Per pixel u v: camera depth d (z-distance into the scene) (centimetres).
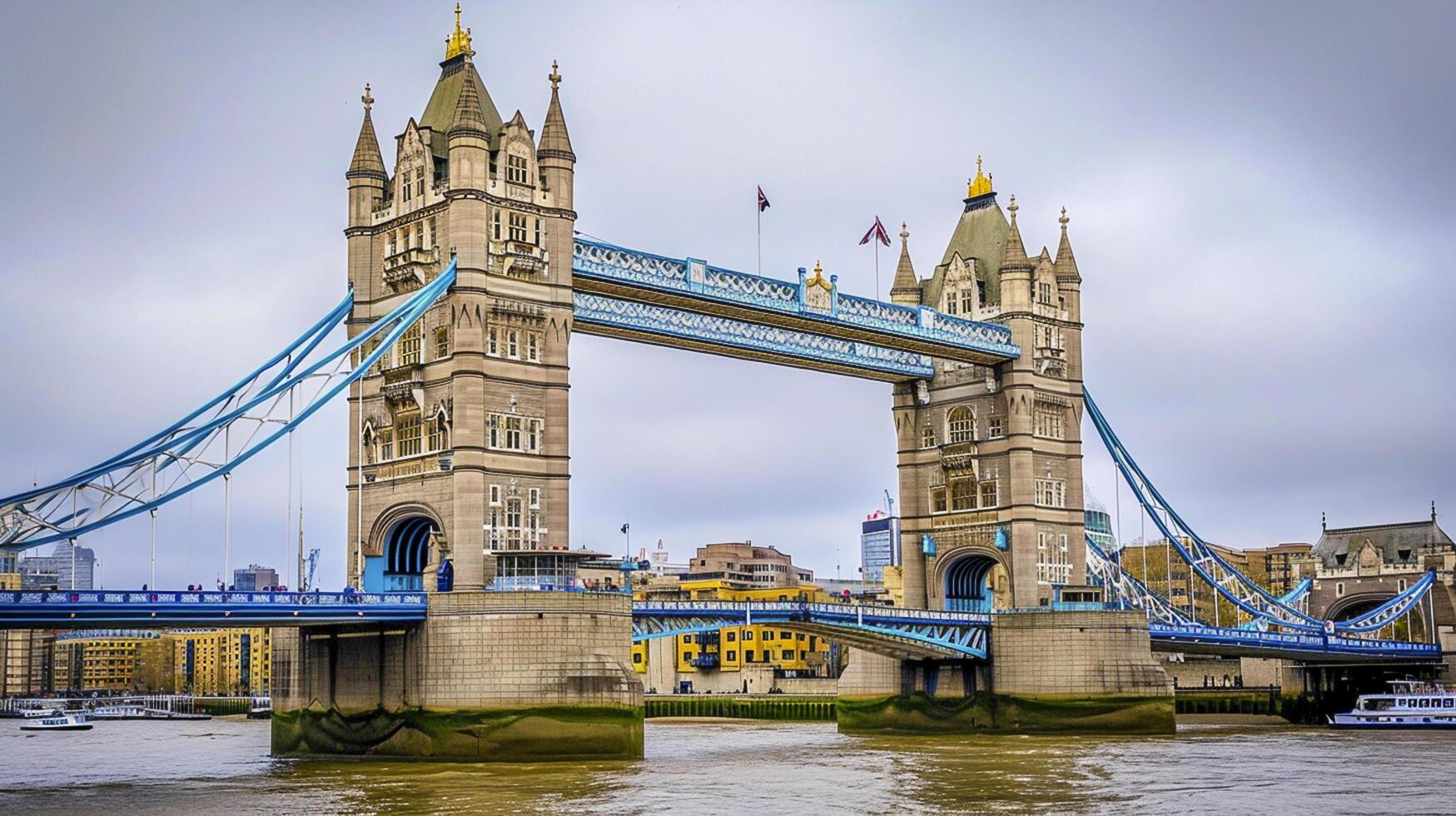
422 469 10725
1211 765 10200
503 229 10819
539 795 8319
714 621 12081
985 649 13950
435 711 10044
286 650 11262
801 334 13212
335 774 9400
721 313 12256
